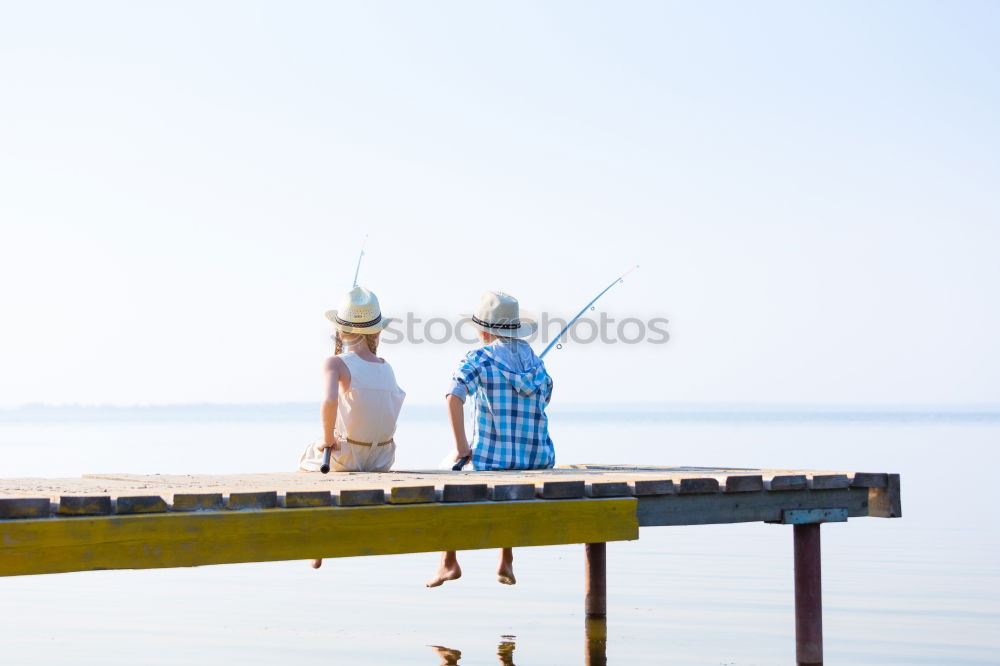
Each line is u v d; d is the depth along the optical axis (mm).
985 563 8758
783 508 4699
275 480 4469
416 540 3842
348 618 6559
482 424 5527
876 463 23531
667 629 6215
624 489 4297
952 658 5559
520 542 4035
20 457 27125
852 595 7352
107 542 3328
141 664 5367
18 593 7363
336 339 5578
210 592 7453
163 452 29438
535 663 5398
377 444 5363
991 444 38156
